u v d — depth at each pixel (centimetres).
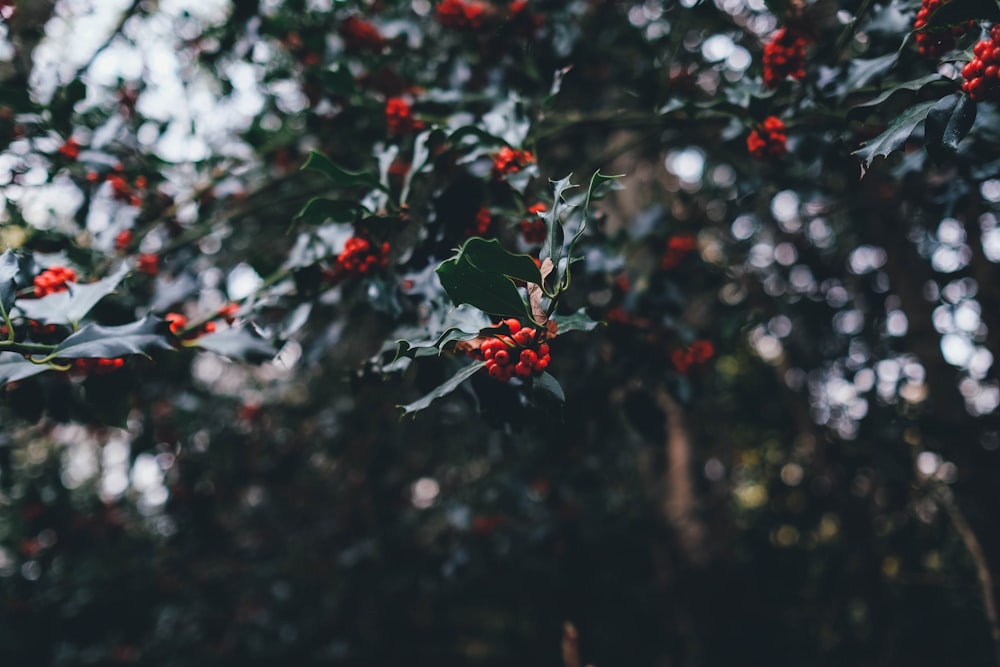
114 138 273
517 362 141
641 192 553
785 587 529
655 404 276
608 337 266
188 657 471
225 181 301
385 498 477
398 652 519
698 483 527
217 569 485
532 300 141
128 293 254
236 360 193
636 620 539
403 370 186
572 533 450
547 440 296
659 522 539
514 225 200
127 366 182
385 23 289
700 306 411
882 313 430
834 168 284
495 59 288
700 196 438
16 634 482
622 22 355
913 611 419
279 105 355
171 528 490
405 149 267
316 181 344
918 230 418
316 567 489
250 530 509
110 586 482
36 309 178
